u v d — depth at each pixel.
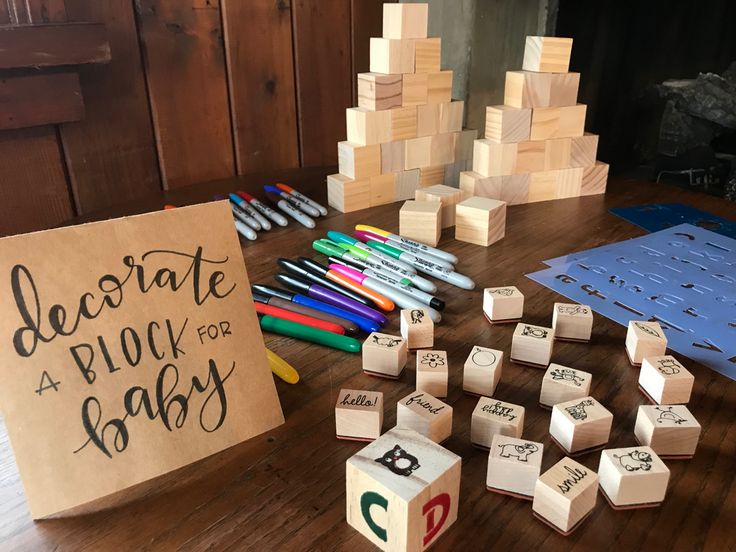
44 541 0.41
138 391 0.46
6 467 0.48
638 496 0.43
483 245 0.91
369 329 0.67
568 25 1.34
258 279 0.79
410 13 0.98
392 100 1.01
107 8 0.99
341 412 0.49
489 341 0.65
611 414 0.48
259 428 0.51
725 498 0.44
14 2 0.89
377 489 0.38
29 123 0.94
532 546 0.40
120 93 1.05
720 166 1.21
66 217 1.04
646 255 0.86
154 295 0.48
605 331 0.67
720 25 1.13
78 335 0.45
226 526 0.42
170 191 1.12
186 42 1.09
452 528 0.42
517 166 1.05
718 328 0.67
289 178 1.22
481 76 1.38
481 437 0.49
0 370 0.42
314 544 0.40
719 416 0.53
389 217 1.02
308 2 1.22
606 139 1.35
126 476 0.45
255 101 1.22
